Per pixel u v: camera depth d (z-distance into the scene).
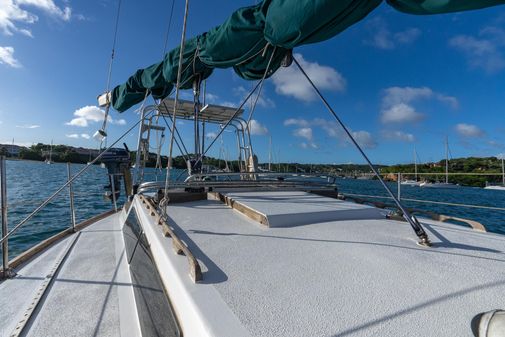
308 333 0.89
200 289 1.13
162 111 4.96
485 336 0.86
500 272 1.30
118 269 2.55
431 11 1.32
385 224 2.07
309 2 1.62
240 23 2.22
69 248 3.12
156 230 1.87
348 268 1.32
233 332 0.89
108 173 5.68
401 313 0.99
